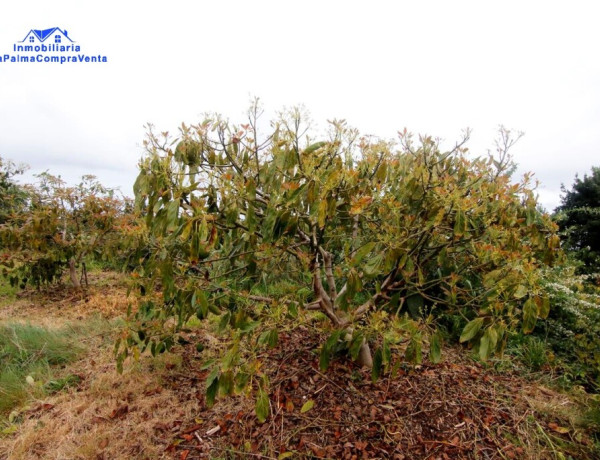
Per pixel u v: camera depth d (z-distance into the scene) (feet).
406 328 4.80
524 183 5.96
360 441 5.39
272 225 4.72
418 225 5.34
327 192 4.67
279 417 5.98
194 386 7.29
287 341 8.46
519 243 5.65
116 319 10.90
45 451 5.64
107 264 19.86
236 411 6.31
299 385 6.72
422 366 7.34
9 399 6.91
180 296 5.88
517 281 4.80
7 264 13.53
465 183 6.19
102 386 7.32
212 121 5.91
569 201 29.37
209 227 4.92
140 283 6.96
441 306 8.95
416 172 5.60
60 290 15.53
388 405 6.07
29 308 13.19
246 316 5.59
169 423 6.13
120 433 5.98
